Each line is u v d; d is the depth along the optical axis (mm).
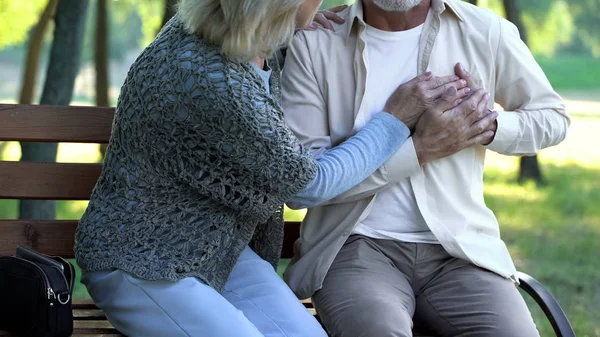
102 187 2271
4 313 2135
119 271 2143
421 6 2500
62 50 4352
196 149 2121
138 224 2164
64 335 2068
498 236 2592
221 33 2072
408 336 2227
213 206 2199
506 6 7164
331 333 2355
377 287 2365
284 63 2611
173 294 2102
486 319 2340
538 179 8977
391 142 2361
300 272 2531
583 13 25047
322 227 2549
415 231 2508
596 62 24891
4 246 2686
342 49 2533
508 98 2574
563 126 2553
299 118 2537
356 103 2492
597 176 9477
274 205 2189
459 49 2521
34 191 2701
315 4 2273
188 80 2080
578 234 6703
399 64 2510
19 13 6070
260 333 2125
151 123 2127
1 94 16438
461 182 2510
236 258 2262
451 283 2453
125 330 2189
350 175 2268
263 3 2027
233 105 2066
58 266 2092
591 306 4801
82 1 4340
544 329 4363
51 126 2686
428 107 2389
